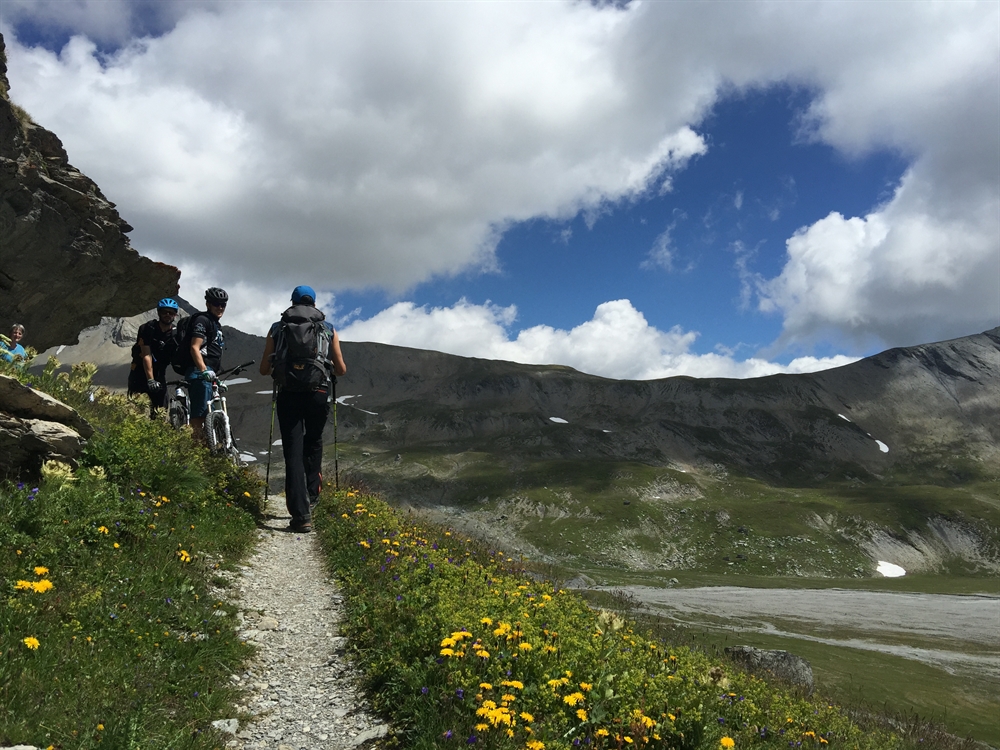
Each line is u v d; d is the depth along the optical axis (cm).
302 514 1020
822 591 16212
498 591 715
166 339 1241
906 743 1328
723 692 707
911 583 18862
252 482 1177
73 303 3525
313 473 1073
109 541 635
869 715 1883
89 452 776
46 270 3247
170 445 937
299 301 988
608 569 19450
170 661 483
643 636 866
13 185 2942
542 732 418
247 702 478
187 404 1141
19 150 3045
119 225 3581
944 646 9462
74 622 471
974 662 8181
